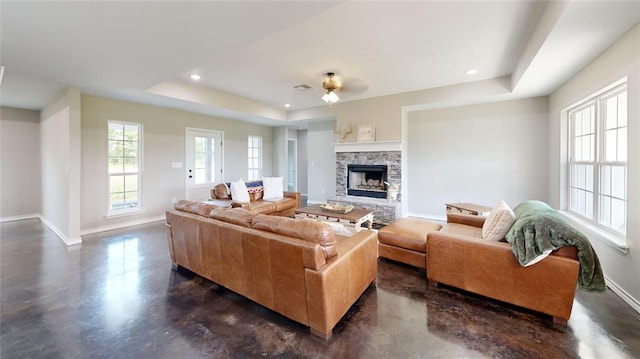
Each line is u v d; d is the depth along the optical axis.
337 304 1.89
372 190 5.55
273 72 3.96
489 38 2.89
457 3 2.26
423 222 3.45
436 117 5.31
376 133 5.41
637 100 2.12
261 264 2.05
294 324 2.00
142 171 5.09
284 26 2.14
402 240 2.96
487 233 2.43
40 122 5.50
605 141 2.84
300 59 3.47
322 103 5.97
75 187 3.90
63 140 4.10
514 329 1.91
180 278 2.77
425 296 2.40
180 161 5.69
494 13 2.41
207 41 2.40
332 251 1.90
